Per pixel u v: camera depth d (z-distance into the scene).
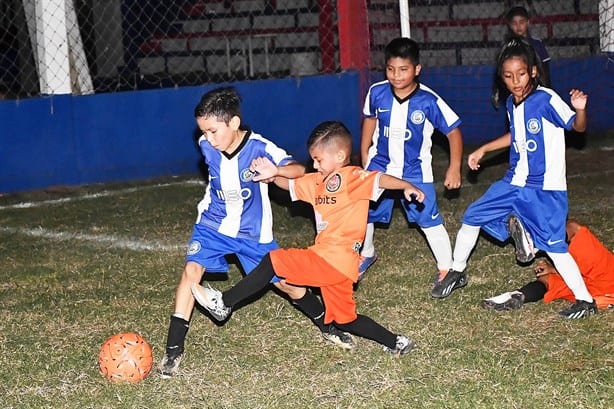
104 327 5.82
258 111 11.05
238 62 16.09
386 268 6.91
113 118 10.48
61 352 5.40
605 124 12.52
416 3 14.69
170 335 5.04
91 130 10.38
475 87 11.98
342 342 5.30
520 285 6.41
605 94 12.48
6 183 10.00
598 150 11.36
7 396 4.80
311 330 5.63
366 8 11.51
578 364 4.98
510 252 7.17
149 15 16.06
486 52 14.32
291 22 16.33
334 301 5.03
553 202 5.72
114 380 4.91
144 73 15.90
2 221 8.84
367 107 6.46
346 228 4.94
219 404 4.64
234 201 5.18
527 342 5.33
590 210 8.43
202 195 9.72
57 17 10.33
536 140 5.69
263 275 4.94
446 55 14.37
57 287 6.71
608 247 7.28
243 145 5.09
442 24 14.73
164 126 10.76
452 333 5.51
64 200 9.63
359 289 6.41
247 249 5.24
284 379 4.93
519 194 5.81
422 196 4.89
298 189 5.14
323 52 12.77
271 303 6.12
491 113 12.02
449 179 6.25
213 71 16.09
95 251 7.68
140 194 9.84
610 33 12.52
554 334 5.45
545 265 6.14
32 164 10.12
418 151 6.31
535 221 5.77
